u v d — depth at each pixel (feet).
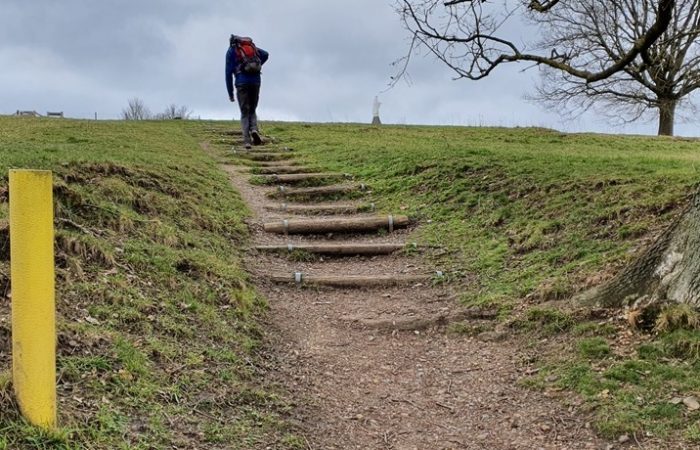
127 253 16.74
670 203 20.13
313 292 19.92
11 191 8.46
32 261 8.51
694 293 13.99
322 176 34.12
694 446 10.45
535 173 27.84
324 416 12.34
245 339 15.01
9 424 8.54
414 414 12.85
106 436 9.42
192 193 25.64
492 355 15.38
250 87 42.78
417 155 35.99
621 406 11.86
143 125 53.57
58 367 10.69
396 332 17.12
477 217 25.03
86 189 19.86
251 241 23.68
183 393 11.54
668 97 66.64
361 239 25.14
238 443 10.50
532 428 12.02
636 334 14.19
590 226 20.68
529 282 18.39
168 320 14.20
